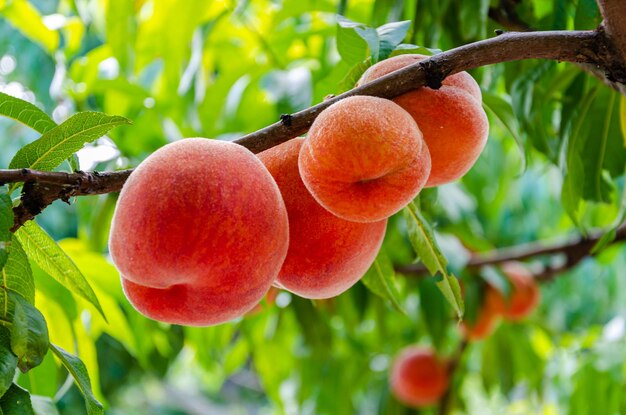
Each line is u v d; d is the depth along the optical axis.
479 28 0.77
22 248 0.53
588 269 1.61
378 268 0.70
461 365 1.33
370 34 0.62
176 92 1.08
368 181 0.50
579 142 0.82
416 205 0.61
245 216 0.49
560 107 0.91
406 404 1.40
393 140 0.49
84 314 0.88
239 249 0.49
